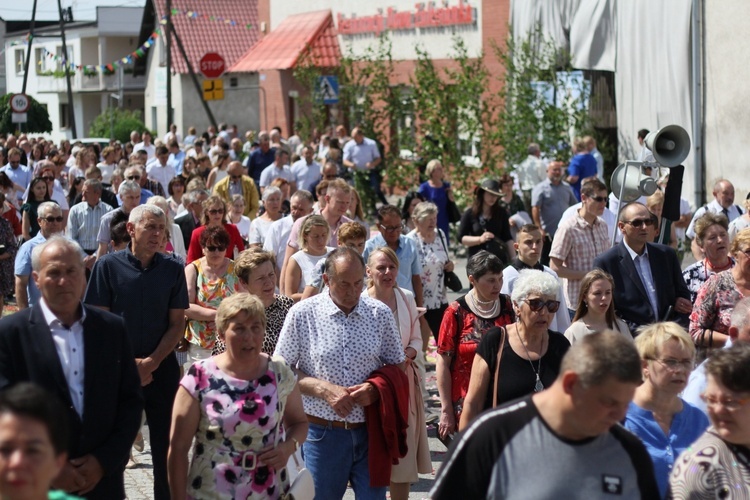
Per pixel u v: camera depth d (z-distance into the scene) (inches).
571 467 213.8
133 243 395.9
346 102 1502.2
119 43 3376.0
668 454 278.5
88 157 1237.1
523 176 1061.8
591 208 542.6
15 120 1939.0
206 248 484.1
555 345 358.0
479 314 406.0
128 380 309.7
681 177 603.5
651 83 1021.8
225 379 295.0
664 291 465.7
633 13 1039.0
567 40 1133.7
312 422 357.7
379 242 541.6
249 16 2773.1
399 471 384.8
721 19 933.8
